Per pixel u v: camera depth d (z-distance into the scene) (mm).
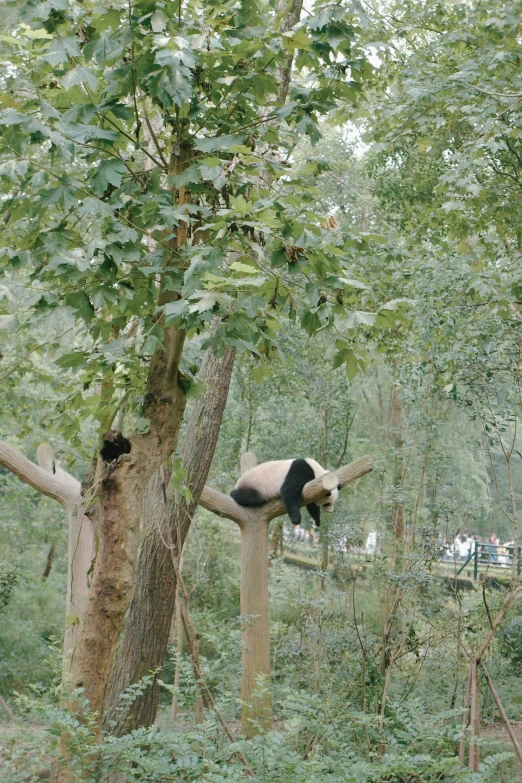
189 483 6742
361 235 3902
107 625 3697
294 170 4074
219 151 3760
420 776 3955
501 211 8336
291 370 11852
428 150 9312
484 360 6773
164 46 3139
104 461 3816
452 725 5031
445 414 9102
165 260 3783
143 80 3475
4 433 12672
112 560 3713
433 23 9305
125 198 3764
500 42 8312
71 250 3219
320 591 9008
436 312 7281
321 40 3781
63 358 3639
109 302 3684
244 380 12320
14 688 11797
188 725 6344
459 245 8828
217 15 3730
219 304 3180
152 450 3895
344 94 4027
